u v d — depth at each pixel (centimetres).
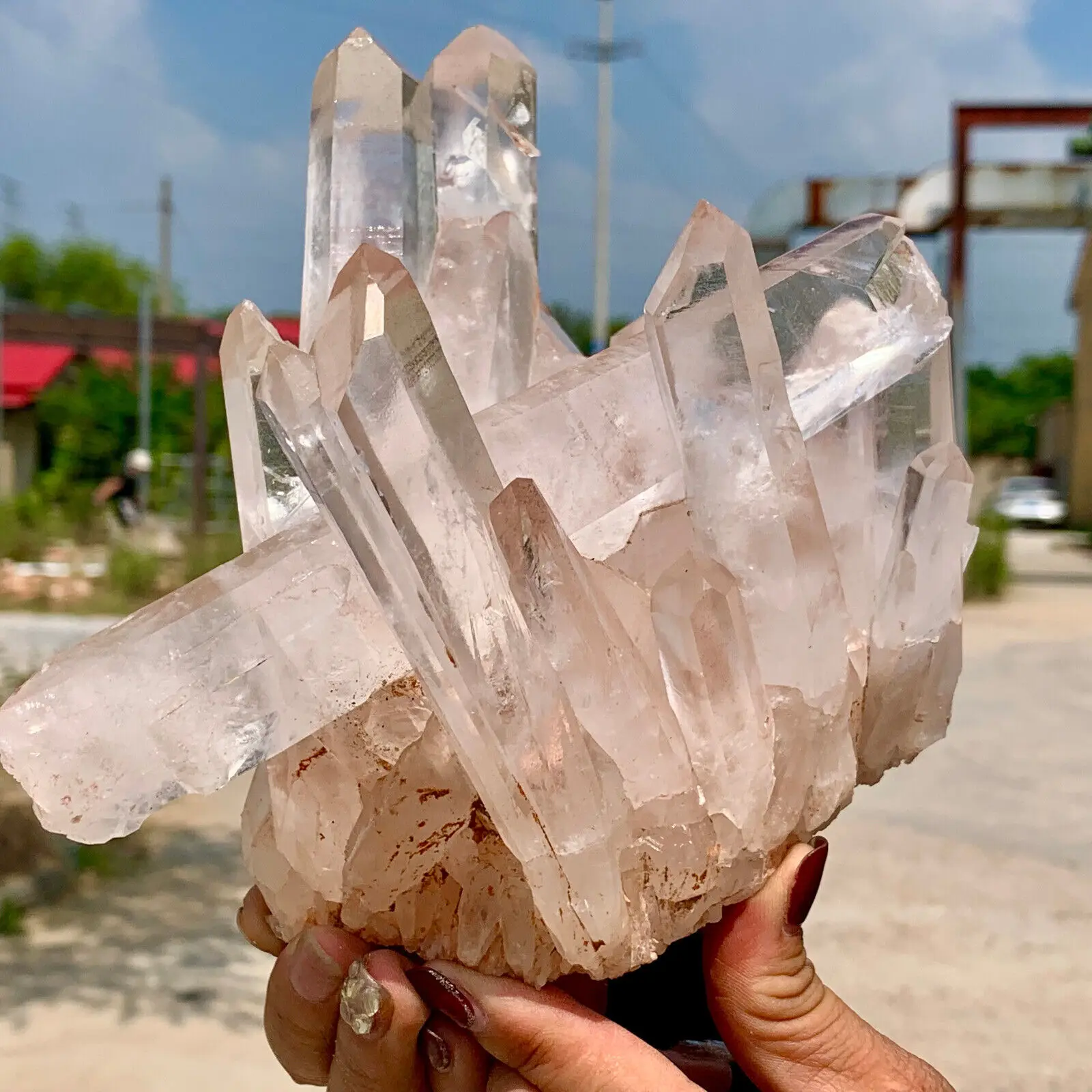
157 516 1438
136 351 1166
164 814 396
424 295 85
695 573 69
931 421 89
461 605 60
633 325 84
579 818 64
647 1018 96
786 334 79
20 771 65
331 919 76
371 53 86
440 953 73
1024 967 273
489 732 62
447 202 88
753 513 72
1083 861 342
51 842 340
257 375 78
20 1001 254
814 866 79
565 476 71
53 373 2033
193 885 327
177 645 67
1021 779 428
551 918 66
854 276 83
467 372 81
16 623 760
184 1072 225
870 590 85
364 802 71
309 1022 75
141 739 66
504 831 64
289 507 79
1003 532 1056
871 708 85
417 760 68
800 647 73
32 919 301
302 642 68
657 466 73
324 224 85
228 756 67
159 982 264
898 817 384
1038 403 3947
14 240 3134
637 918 70
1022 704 556
